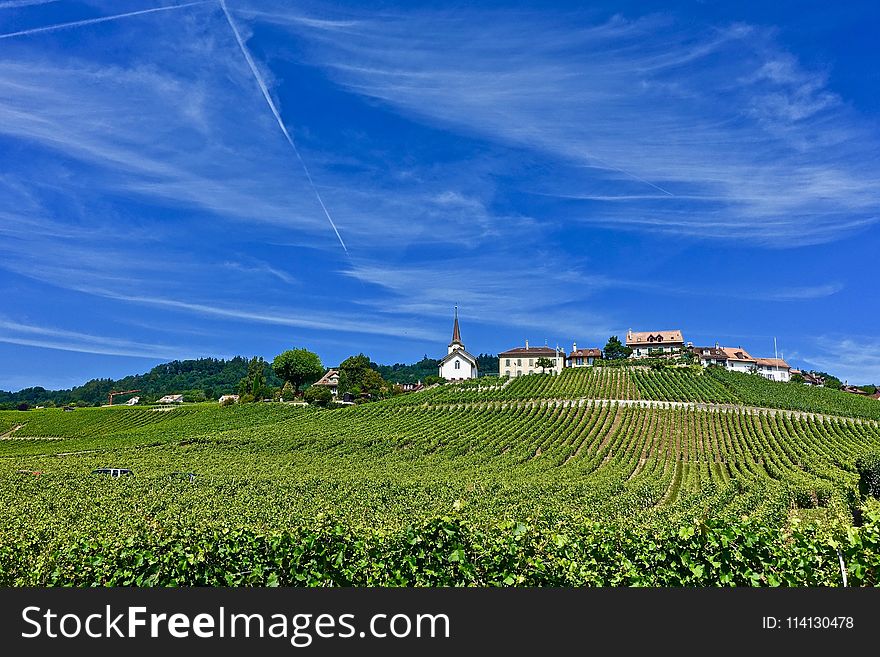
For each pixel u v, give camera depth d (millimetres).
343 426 83812
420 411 91500
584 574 11898
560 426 79875
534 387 102312
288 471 52969
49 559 14039
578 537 13312
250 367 122188
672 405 88125
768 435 74250
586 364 130250
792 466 58938
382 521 27828
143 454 65062
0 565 14672
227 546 12789
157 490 42469
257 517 29609
